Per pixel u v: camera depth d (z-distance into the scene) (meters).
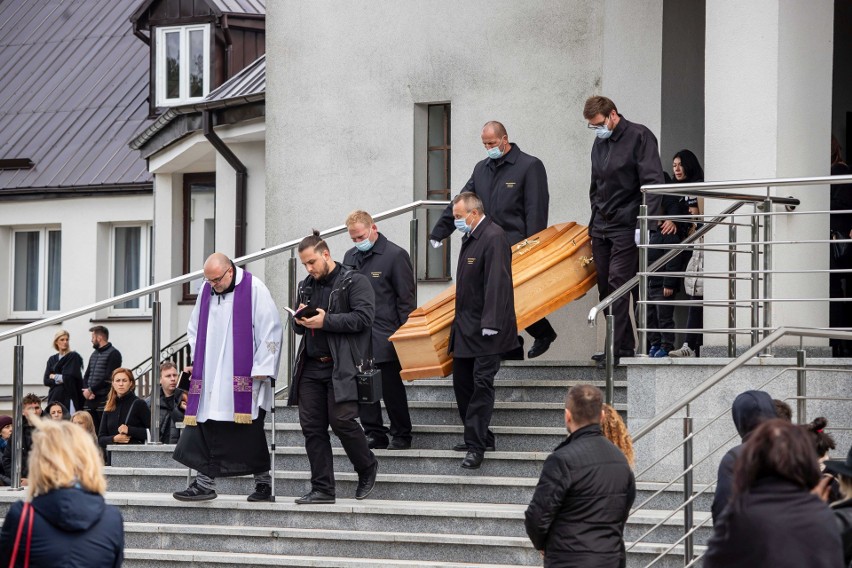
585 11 16.45
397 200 17.78
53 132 31.92
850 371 10.95
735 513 6.31
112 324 29.48
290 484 12.81
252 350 12.39
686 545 10.01
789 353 12.66
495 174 13.54
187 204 27.59
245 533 11.91
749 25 13.01
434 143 17.83
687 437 10.21
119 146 30.66
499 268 11.96
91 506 7.04
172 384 15.41
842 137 16.89
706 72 13.38
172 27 29.28
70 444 7.08
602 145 12.81
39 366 30.88
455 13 17.30
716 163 13.27
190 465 12.36
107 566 7.09
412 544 11.34
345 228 14.68
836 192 13.27
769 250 11.89
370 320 11.97
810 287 12.83
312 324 11.79
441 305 12.68
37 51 34.84
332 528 11.84
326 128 18.25
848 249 13.57
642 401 11.79
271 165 18.64
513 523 11.23
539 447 12.57
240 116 22.42
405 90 17.69
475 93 17.14
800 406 10.61
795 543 6.20
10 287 31.77
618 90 16.20
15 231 31.84
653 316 14.07
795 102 12.93
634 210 12.66
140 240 30.22
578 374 13.58
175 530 12.15
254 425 12.38
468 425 12.10
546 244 13.20
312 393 12.05
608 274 12.93
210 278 12.38
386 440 13.01
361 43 18.00
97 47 34.06
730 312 12.23
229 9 28.52
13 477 14.11
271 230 18.62
